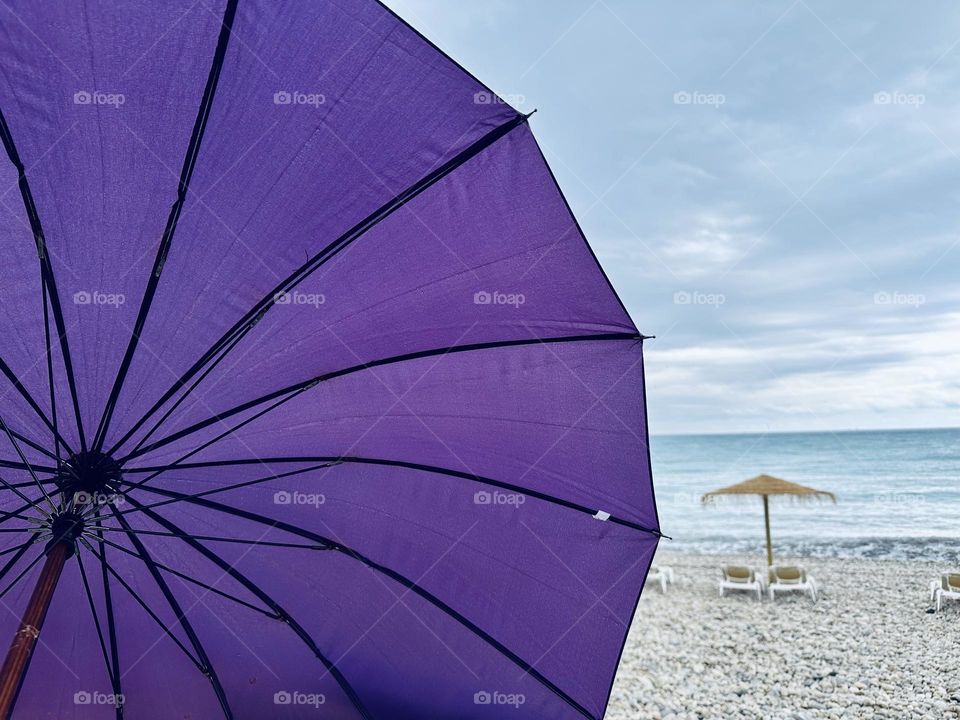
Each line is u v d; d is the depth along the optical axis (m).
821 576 18.02
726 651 11.10
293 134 2.24
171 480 2.42
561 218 2.56
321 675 2.73
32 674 2.58
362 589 2.70
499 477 2.74
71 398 2.18
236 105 2.18
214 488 2.47
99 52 2.06
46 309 2.09
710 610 14.11
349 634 2.72
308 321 2.39
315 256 2.33
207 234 2.21
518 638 2.80
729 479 53.38
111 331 2.19
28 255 2.09
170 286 2.21
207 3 2.12
